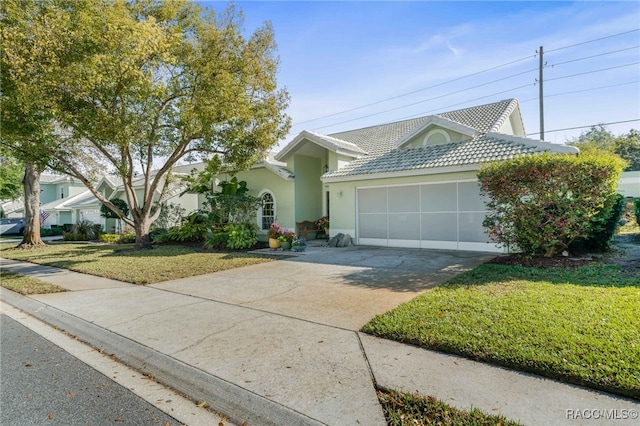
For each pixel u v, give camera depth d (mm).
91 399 3506
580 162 7980
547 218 8664
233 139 14062
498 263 8914
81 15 10625
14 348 4973
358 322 5160
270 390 3346
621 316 4512
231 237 14820
